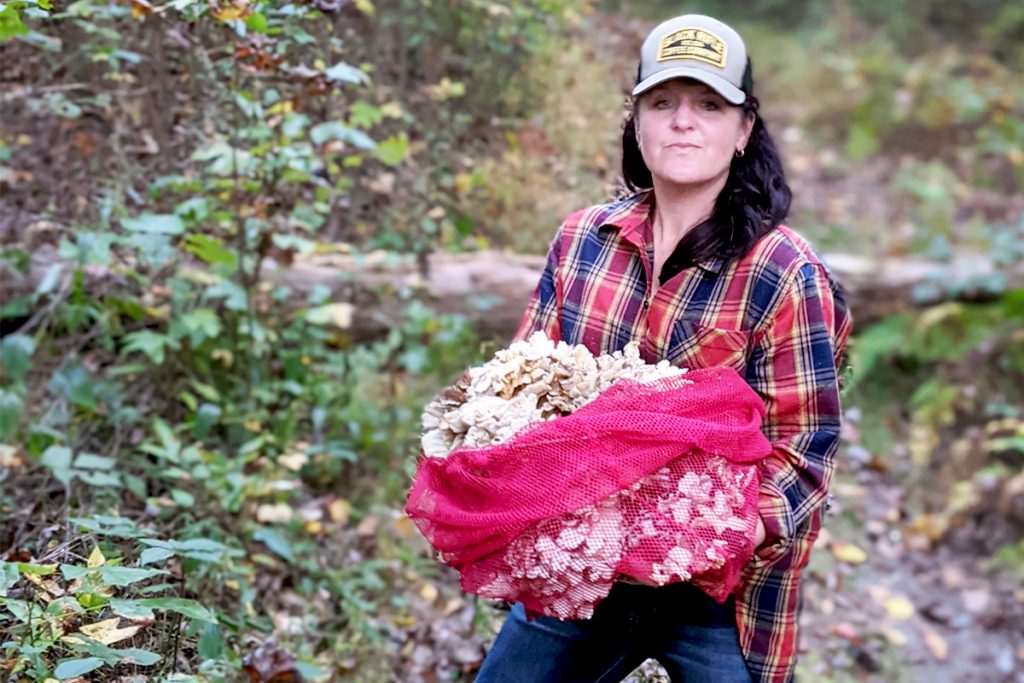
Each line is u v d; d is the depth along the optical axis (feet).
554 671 6.47
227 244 12.12
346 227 13.84
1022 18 29.30
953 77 27.37
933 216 20.89
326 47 11.44
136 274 11.07
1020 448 14.67
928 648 12.16
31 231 11.74
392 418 12.30
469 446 5.70
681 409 5.64
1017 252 18.30
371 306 12.98
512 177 13.96
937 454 15.34
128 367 11.40
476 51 14.70
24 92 11.43
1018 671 12.09
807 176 23.03
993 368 16.38
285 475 11.02
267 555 10.53
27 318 12.08
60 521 8.89
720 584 5.61
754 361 6.03
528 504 5.40
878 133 24.84
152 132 12.38
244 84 11.19
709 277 6.02
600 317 6.36
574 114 14.08
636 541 5.43
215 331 11.09
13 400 10.41
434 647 10.34
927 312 16.47
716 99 5.90
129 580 6.31
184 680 6.60
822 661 11.57
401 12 14.06
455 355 12.83
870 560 13.48
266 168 11.30
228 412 11.69
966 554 13.93
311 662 9.41
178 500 9.41
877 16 30.14
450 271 13.38
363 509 11.71
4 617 6.64
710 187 6.10
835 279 6.40
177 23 10.76
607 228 6.45
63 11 10.34
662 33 6.03
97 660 6.04
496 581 5.56
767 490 5.84
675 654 6.35
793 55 27.55
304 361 12.12
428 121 14.23
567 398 5.87
